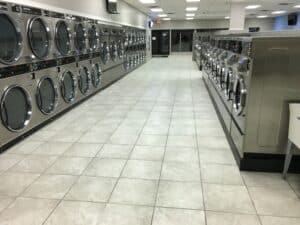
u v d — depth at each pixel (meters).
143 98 6.21
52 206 2.24
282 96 2.58
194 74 10.20
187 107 5.40
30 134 3.83
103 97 6.33
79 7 5.53
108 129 4.10
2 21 3.15
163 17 18.27
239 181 2.60
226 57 4.16
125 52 9.55
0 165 2.95
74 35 5.07
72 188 2.50
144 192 2.43
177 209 2.18
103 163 2.99
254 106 2.63
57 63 4.45
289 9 13.38
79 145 3.49
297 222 2.03
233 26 11.03
